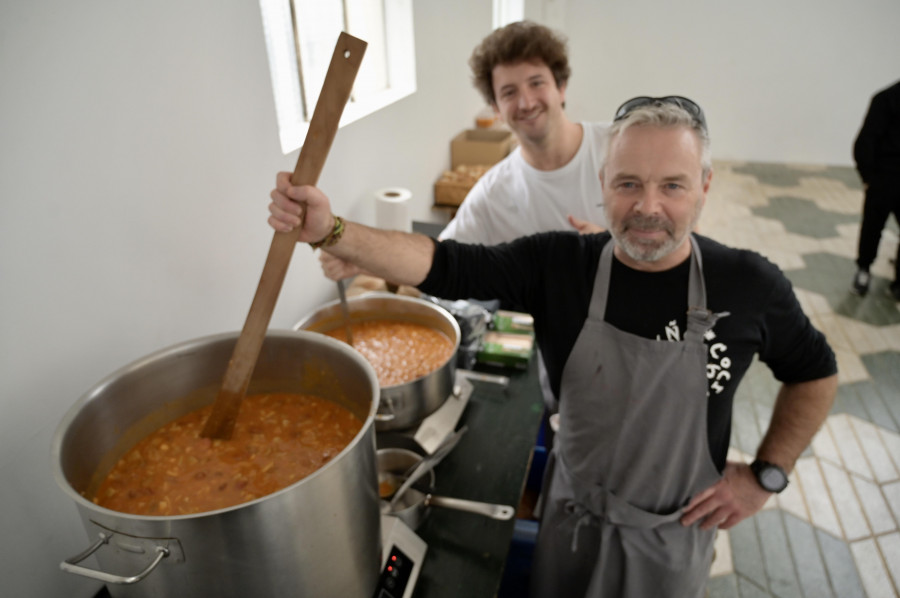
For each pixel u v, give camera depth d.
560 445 1.29
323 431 1.13
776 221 5.09
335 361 1.13
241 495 0.98
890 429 2.72
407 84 2.62
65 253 0.94
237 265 1.41
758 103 6.49
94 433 0.95
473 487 1.29
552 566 1.31
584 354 1.11
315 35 2.36
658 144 0.95
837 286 3.99
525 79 1.68
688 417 1.08
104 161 0.99
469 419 1.48
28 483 0.93
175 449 1.07
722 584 2.05
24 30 0.83
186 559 0.73
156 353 1.04
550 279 1.14
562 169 1.84
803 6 5.94
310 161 0.86
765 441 1.25
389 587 1.03
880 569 2.11
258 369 1.20
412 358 1.57
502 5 5.64
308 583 0.83
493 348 1.69
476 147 3.23
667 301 1.06
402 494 1.23
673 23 6.29
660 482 1.14
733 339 1.04
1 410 0.88
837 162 6.57
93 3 0.93
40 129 0.87
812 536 2.23
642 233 0.99
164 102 1.11
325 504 0.79
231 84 1.30
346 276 1.18
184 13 1.13
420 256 1.11
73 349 0.99
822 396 1.17
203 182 1.25
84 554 0.72
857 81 6.14
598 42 6.54
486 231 2.05
